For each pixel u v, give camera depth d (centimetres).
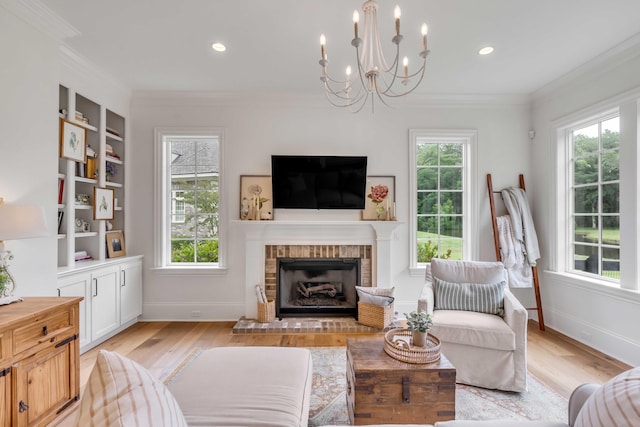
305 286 375
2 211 162
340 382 222
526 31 237
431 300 243
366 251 359
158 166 355
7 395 145
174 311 355
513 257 343
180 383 135
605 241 288
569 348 282
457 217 377
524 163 367
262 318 332
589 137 307
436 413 154
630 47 251
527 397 204
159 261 355
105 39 246
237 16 217
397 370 153
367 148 363
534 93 354
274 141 360
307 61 282
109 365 80
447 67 294
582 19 222
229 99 355
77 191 311
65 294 246
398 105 363
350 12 213
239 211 357
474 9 210
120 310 313
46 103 218
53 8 207
